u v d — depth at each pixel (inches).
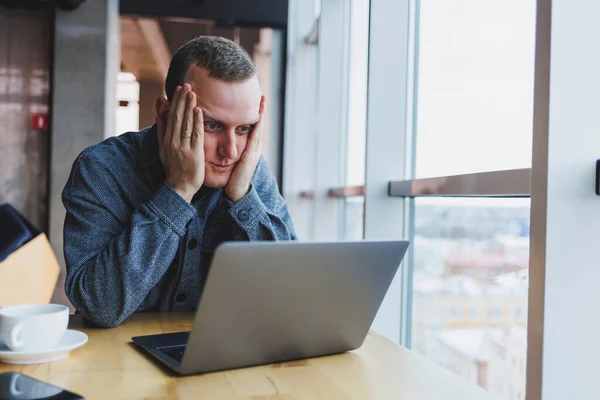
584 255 38.6
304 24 155.1
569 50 38.5
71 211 48.5
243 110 47.6
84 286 44.6
